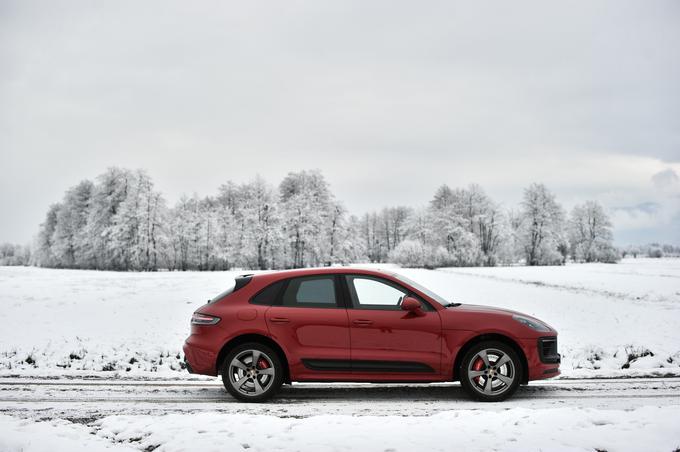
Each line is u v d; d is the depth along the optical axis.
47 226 88.75
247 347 7.43
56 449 4.85
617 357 11.54
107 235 69.38
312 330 7.39
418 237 92.00
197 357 7.55
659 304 23.91
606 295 28.62
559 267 69.88
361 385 8.66
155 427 5.53
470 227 86.00
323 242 74.50
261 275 7.91
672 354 11.44
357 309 7.46
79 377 9.60
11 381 9.16
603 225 88.75
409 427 5.36
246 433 5.23
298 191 83.75
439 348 7.30
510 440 4.89
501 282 40.12
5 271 59.34
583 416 5.57
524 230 81.06
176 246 73.62
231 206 86.25
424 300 7.53
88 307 18.03
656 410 5.76
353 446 4.78
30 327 14.41
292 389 8.34
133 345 12.30
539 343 7.40
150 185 66.56
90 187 80.25
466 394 7.87
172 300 20.44
